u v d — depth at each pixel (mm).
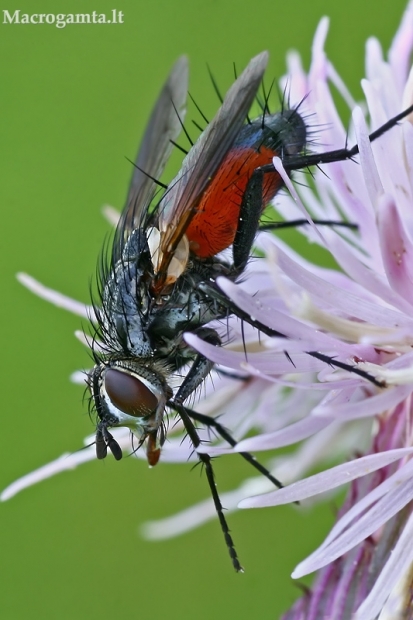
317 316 56
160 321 59
